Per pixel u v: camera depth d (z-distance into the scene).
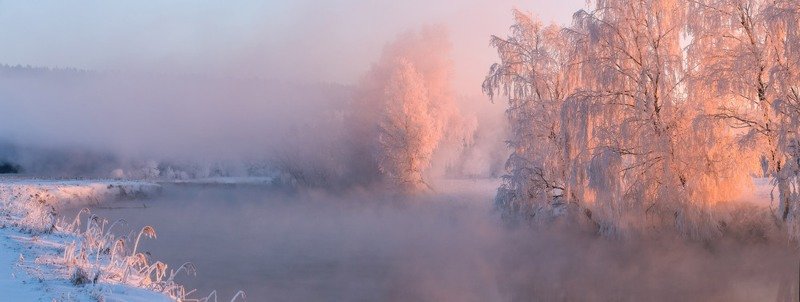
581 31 26.05
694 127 22.58
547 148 28.92
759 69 21.67
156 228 31.64
